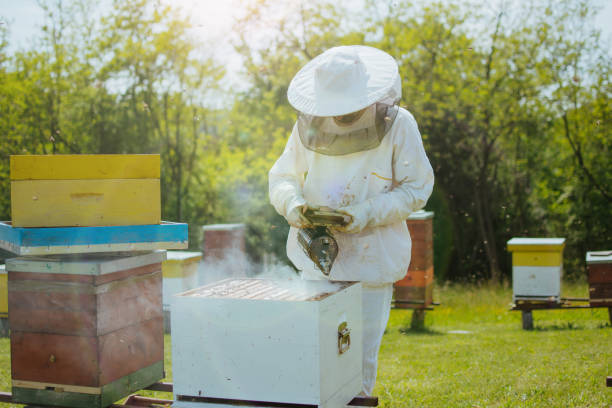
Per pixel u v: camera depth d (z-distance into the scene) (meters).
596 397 3.57
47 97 13.84
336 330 2.34
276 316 2.18
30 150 13.92
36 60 13.89
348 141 2.72
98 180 2.57
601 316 8.03
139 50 13.84
